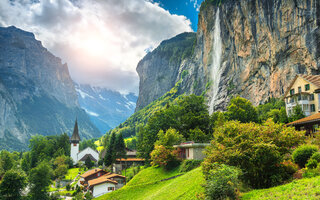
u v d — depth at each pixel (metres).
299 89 61.00
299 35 98.50
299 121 43.50
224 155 23.94
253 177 23.34
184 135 68.88
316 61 91.94
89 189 70.31
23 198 67.69
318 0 90.69
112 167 95.50
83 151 154.00
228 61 160.00
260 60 123.56
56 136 181.50
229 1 147.50
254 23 125.31
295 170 22.84
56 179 105.56
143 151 74.19
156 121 72.06
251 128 24.78
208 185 21.83
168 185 39.12
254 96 129.25
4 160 110.75
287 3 102.88
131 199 41.59
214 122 69.06
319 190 17.47
